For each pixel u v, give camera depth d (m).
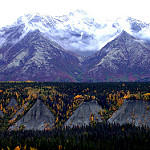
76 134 117.75
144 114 144.75
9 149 107.19
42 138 116.00
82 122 157.88
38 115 165.75
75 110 170.50
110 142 96.50
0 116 164.12
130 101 157.88
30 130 141.88
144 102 151.75
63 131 132.25
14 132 135.50
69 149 96.31
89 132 119.50
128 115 150.50
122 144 93.94
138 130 114.00
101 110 168.62
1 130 139.38
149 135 102.31
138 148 88.19
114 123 137.00
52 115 166.12
